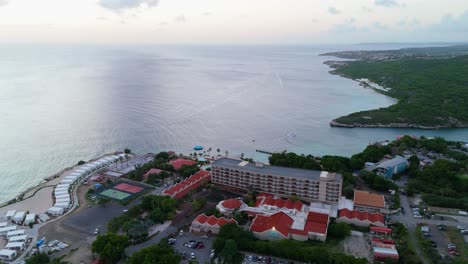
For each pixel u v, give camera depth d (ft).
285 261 499.10
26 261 481.87
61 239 562.25
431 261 489.67
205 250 525.34
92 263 496.23
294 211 622.54
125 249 524.93
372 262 496.23
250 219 615.98
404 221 606.96
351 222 600.39
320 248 496.64
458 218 614.75
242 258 506.48
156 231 579.07
